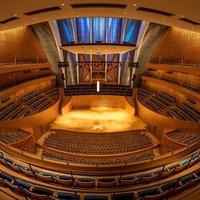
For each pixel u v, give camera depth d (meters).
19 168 4.66
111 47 13.52
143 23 16.19
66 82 19.95
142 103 16.61
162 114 13.77
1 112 11.17
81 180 4.61
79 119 16.27
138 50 18.03
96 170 5.94
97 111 18.38
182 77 14.02
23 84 13.48
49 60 18.56
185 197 3.28
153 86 17.91
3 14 6.49
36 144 10.88
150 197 3.13
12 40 13.77
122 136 13.16
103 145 11.34
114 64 20.27
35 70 16.34
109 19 17.16
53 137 12.68
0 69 10.70
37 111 13.88
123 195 3.42
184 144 8.54
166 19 7.94
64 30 17.39
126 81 20.73
